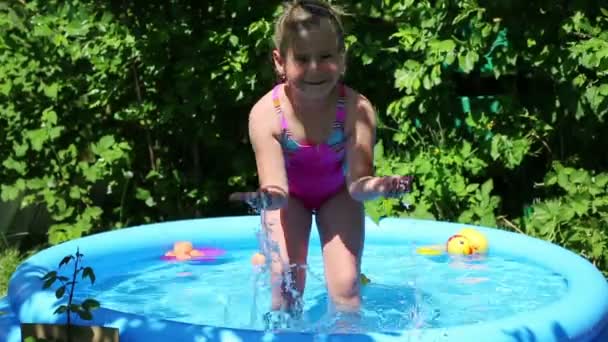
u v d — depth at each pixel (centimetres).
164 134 560
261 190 320
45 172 535
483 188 500
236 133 554
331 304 338
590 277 338
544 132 500
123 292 385
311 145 338
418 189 511
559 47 468
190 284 396
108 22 514
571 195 470
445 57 483
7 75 517
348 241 341
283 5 496
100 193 554
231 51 512
